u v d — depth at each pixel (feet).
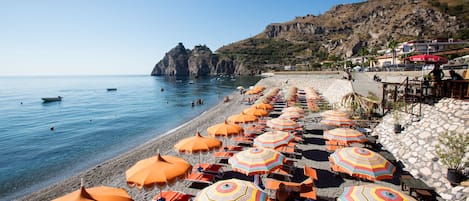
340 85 93.45
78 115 128.06
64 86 429.79
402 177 29.55
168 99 189.88
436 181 29.32
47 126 101.45
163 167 24.43
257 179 31.94
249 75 570.46
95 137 81.15
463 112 32.76
